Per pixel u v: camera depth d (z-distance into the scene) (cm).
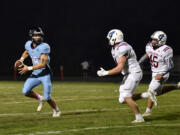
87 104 2414
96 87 3797
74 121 1767
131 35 7500
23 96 2908
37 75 1930
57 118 1878
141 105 2361
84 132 1517
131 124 1672
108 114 1986
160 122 1725
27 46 1931
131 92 1684
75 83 4578
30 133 1512
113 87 3797
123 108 2212
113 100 2620
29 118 1895
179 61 5619
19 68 1875
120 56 1639
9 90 3403
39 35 1898
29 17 7700
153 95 1741
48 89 1909
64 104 2425
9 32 7594
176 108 2191
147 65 6188
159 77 1798
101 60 7412
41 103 2089
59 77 6316
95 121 1758
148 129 1561
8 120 1836
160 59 1888
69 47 7600
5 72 7219
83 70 6638
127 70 1688
